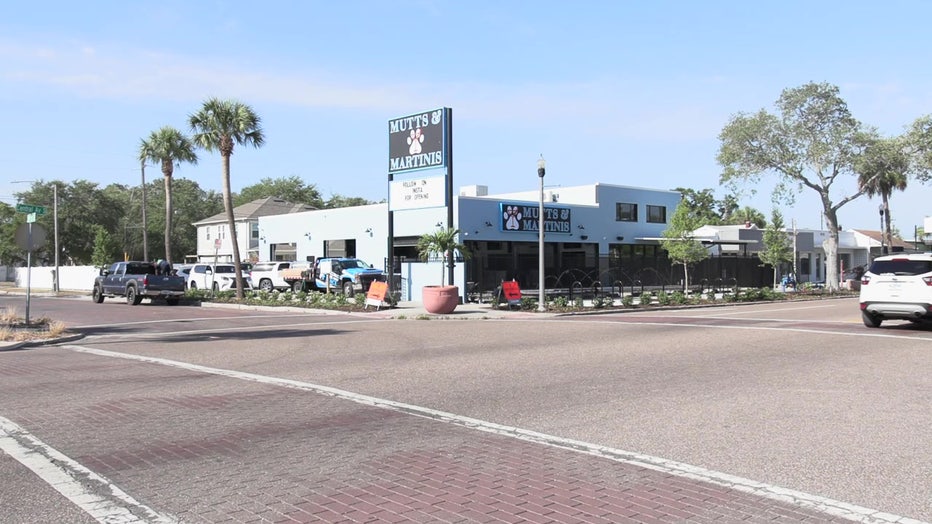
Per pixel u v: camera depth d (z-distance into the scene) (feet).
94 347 51.85
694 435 23.72
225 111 110.83
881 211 170.40
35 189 219.61
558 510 16.65
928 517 16.12
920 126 122.83
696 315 80.89
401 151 101.55
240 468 20.20
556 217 135.54
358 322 75.25
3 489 18.42
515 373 37.27
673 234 125.18
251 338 57.36
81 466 20.48
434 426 25.38
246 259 202.90
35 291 165.27
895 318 60.80
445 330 64.34
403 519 16.08
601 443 22.88
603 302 93.45
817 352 44.88
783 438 23.20
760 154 131.54
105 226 230.27
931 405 28.19
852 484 18.48
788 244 139.23
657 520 15.97
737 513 16.42
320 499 17.49
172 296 108.47
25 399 30.76
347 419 26.53
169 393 32.01
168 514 16.52
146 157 141.18
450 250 92.58
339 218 146.72
